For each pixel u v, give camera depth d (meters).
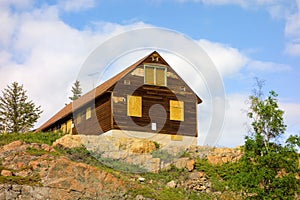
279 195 17.36
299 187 18.42
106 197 18.39
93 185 18.56
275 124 18.34
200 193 20.61
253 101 18.80
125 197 18.59
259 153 18.30
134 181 20.25
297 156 18.25
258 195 17.67
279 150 18.23
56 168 18.56
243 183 17.95
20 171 18.69
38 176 18.39
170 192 20.02
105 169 20.84
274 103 18.66
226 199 20.06
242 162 18.45
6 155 20.19
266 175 17.44
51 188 17.97
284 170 18.39
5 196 17.27
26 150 20.58
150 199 18.64
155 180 21.09
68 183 18.27
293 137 18.12
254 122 18.66
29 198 17.48
